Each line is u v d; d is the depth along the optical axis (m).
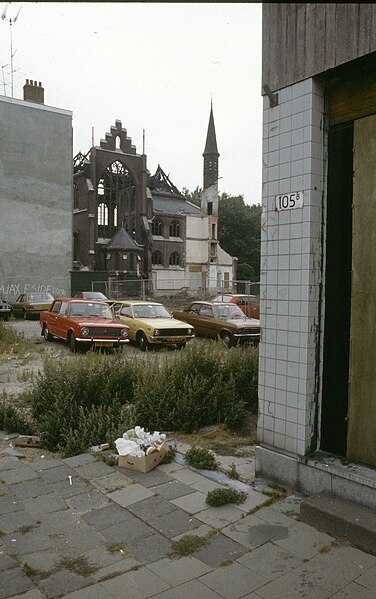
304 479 4.11
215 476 4.64
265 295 4.47
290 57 4.21
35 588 2.92
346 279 4.05
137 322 15.14
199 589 2.91
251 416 6.92
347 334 4.04
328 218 4.17
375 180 3.80
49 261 34.09
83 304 15.28
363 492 3.64
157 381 6.81
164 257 64.12
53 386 7.00
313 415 4.17
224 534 3.54
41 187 33.84
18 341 15.25
